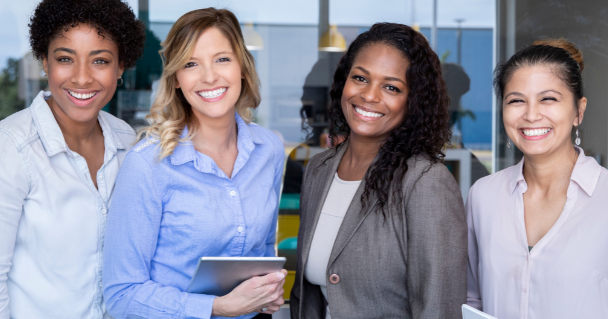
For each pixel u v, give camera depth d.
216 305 1.24
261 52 3.29
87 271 1.40
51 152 1.34
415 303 1.24
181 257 1.30
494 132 3.32
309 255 1.42
